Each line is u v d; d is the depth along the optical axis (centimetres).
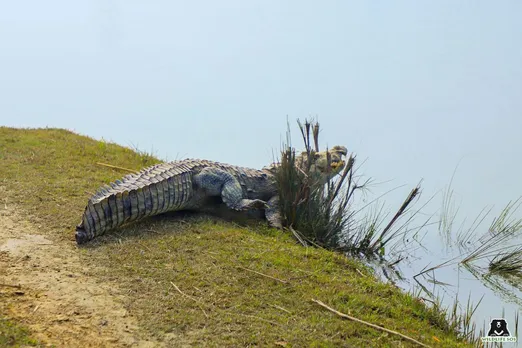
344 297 548
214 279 558
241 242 675
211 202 810
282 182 792
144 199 688
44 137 1105
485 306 646
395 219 813
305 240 752
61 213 709
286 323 485
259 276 573
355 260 736
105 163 984
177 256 610
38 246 606
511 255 805
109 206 648
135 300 507
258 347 445
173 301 509
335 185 828
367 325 493
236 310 501
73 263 573
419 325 519
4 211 700
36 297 493
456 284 720
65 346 422
